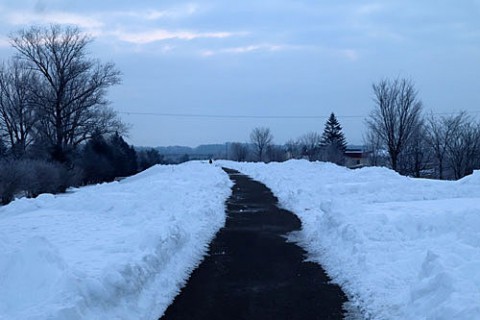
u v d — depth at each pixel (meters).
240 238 13.12
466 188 18.34
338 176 25.91
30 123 49.94
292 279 9.10
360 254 9.57
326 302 7.75
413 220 11.09
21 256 7.13
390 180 21.50
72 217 14.99
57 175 36.78
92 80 50.06
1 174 29.52
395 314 6.82
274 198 22.50
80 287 6.64
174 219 13.10
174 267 9.65
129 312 7.04
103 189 23.23
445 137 55.22
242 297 8.08
